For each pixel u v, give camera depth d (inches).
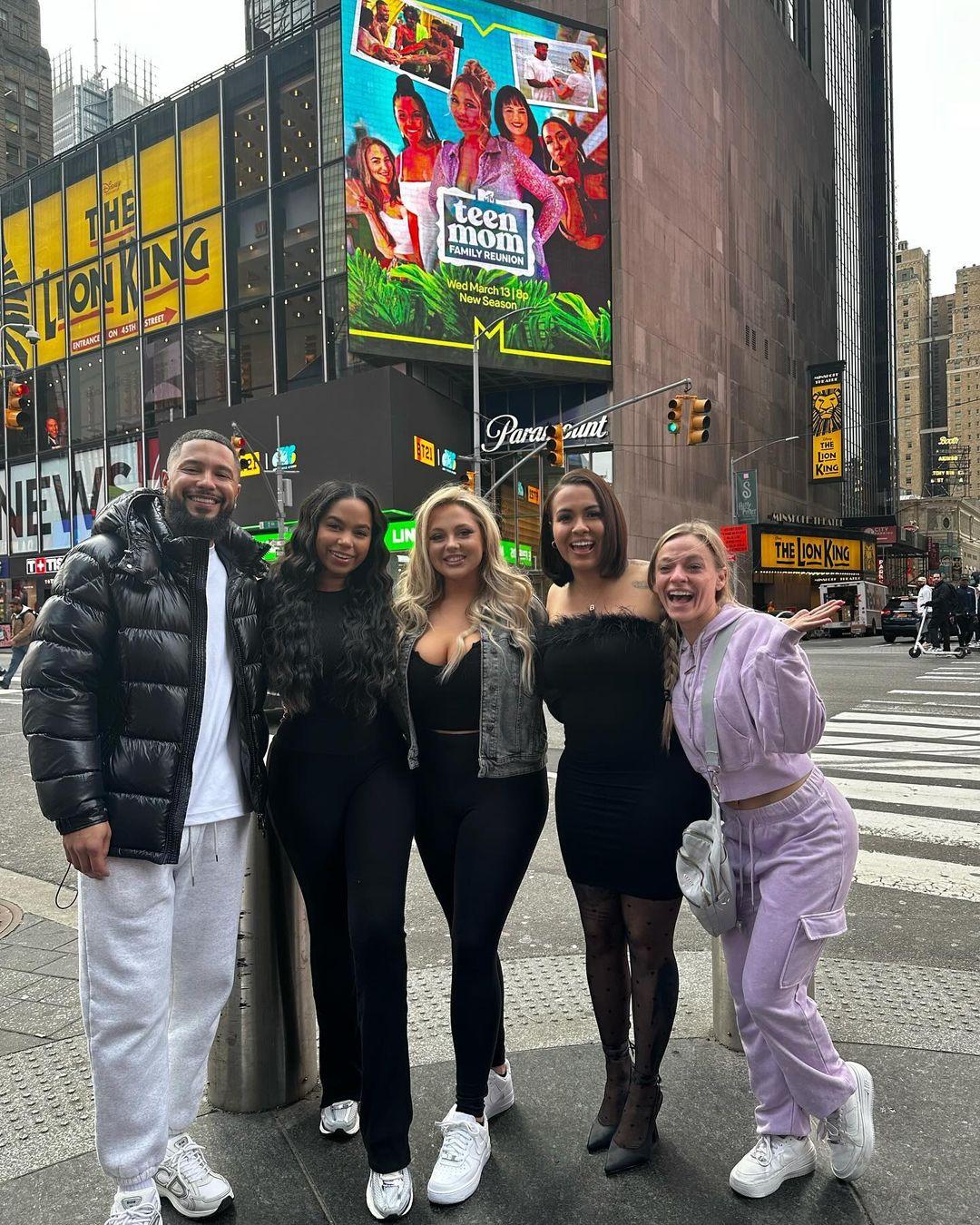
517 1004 122.0
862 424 3058.6
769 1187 80.7
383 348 1099.9
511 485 1316.4
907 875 183.5
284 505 972.6
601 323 1264.8
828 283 2564.0
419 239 1119.0
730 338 1754.4
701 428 653.9
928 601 824.3
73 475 1503.4
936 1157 85.7
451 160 1141.1
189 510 84.1
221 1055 96.9
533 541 1295.5
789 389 2138.3
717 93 1717.5
